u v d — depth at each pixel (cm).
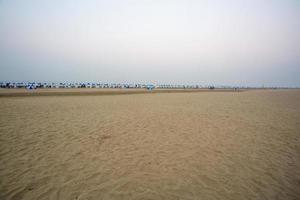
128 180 425
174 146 652
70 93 3169
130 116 1215
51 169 469
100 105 1783
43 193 372
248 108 1806
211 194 378
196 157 560
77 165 493
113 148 622
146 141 700
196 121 1095
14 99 2194
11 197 358
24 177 429
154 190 388
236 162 531
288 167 505
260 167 502
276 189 401
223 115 1341
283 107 1936
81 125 934
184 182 421
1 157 529
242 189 398
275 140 748
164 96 3369
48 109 1447
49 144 645
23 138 702
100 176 441
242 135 812
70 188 391
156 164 508
